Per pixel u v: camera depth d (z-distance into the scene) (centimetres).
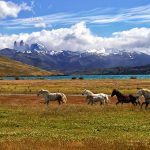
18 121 3753
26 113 4406
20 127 3397
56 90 9950
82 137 2756
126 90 9819
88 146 2228
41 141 2473
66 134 2939
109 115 4153
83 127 3319
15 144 2280
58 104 5928
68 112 4447
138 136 2816
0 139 2664
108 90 9794
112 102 6681
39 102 6806
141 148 2175
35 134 2928
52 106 5431
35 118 3969
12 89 10400
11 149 2112
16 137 2778
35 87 11650
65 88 10944
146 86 11706
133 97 5388
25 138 2672
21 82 16675
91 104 5394
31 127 3372
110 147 2195
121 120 3750
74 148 2144
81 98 7356
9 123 3584
